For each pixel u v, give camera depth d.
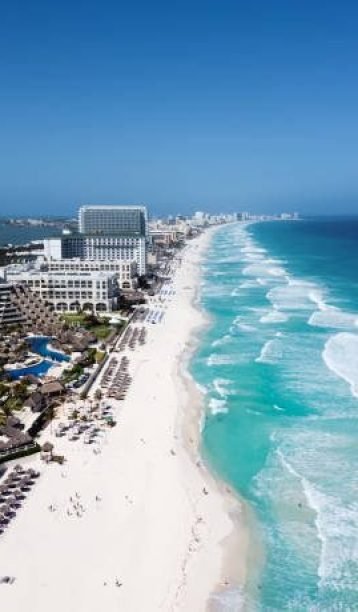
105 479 97.44
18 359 162.50
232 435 113.75
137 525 85.00
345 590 71.88
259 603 70.00
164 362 161.50
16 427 114.81
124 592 71.56
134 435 114.12
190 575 74.81
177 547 80.31
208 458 105.19
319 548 79.62
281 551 79.31
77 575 74.31
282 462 102.56
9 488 93.75
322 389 136.25
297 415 122.00
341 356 162.12
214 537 82.50
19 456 104.44
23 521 85.25
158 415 123.81
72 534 82.56
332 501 90.38
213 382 143.25
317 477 97.25
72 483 96.00
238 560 77.69
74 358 166.38
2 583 72.56
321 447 107.50
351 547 79.75
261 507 89.56
